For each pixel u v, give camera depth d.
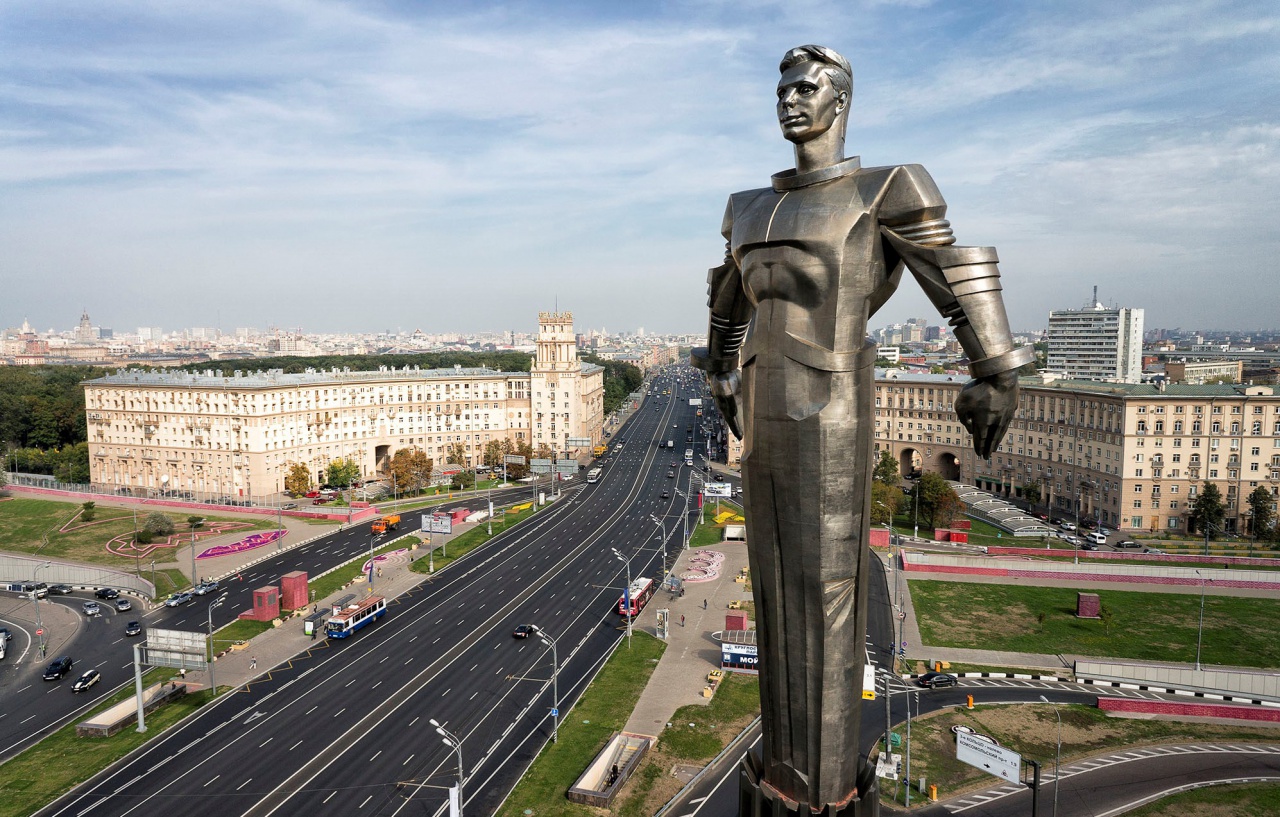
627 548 125.94
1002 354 22.69
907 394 184.75
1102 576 108.06
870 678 70.56
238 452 167.75
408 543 128.25
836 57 24.55
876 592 102.31
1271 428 129.75
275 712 68.69
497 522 144.62
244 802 54.34
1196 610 94.94
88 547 126.06
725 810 53.47
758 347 25.56
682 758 60.50
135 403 177.12
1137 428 133.38
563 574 111.56
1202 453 132.12
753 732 64.81
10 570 113.50
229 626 91.81
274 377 177.75
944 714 67.94
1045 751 61.69
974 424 24.17
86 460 184.62
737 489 174.12
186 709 69.56
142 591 106.81
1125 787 56.19
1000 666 78.31
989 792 55.81
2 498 155.25
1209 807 53.34
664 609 96.62
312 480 178.62
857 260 23.83
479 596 101.81
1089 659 80.00
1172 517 133.62
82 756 61.31
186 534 133.75
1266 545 125.12
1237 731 64.94
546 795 55.12
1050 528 133.00
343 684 74.56
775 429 25.27
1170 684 73.50
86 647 87.06
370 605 91.75
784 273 24.61
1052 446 152.62
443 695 71.94
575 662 80.00
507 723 66.25
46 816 52.91
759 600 27.38
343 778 57.38
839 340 24.27
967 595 101.06
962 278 22.89
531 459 180.38
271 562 118.94
